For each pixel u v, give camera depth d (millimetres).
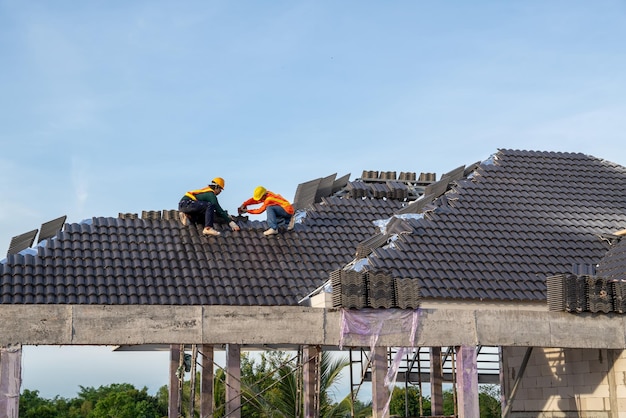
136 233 27016
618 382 23891
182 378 25688
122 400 69812
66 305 19938
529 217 28359
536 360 27797
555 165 32875
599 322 22078
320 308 20922
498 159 32531
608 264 25594
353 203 31312
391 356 28812
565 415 26172
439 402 26750
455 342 21062
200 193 28047
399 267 23891
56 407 79500
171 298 23125
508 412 28781
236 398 22781
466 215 27703
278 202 28469
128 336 20031
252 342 20516
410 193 32750
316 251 27297
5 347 19328
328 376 35094
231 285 24484
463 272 24250
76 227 26703
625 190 31703
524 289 23812
